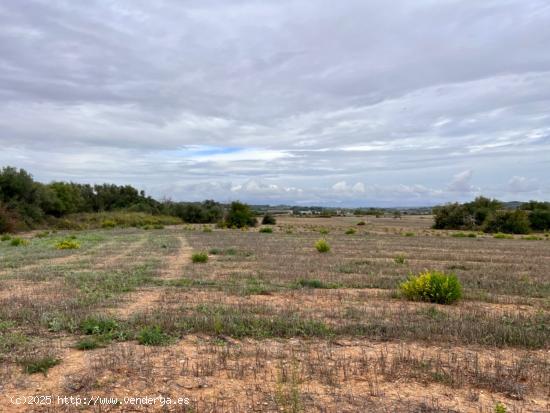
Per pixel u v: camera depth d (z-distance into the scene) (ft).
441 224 214.28
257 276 46.62
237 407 14.74
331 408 14.74
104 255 69.92
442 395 15.93
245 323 25.31
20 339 21.99
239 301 33.12
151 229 187.11
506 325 25.75
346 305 32.40
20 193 178.70
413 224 253.85
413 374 17.80
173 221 283.18
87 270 50.26
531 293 38.86
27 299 32.04
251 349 21.01
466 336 23.29
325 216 424.46
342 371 18.11
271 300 34.14
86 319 25.58
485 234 176.96
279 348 21.25
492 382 16.97
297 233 149.18
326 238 119.14
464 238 133.18
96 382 16.71
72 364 18.80
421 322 26.16
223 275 47.52
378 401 15.34
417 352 20.97
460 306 33.24
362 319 27.25
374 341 22.77
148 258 65.21
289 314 28.12
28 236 137.08
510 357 20.36
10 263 55.83
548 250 87.51
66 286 38.75
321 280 44.32
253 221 214.28
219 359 19.39
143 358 19.48
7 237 115.44
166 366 18.54
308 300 34.27
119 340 22.38
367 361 19.39
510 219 188.55
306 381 17.02
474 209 210.38
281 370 18.07
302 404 14.97
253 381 16.98
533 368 18.72
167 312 28.04
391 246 93.97
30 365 18.15
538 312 30.25
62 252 74.38
